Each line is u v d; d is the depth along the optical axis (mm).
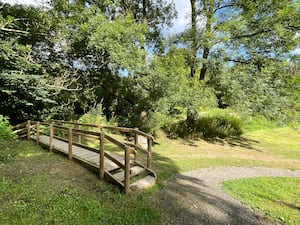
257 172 7301
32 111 11031
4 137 8562
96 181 4930
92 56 11117
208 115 15609
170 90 9625
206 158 8766
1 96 9805
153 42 11594
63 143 7902
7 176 4969
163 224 3613
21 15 10125
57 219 3350
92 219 3451
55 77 10594
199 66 10711
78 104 13211
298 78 10273
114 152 8398
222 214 4102
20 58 8945
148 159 5844
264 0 9625
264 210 4367
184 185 5492
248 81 10141
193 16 11453
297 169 7988
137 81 10219
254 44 10570
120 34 8609
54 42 10258
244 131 15773
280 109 10367
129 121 12500
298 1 8977
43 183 4652
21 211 3496
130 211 3840
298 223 3924
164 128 12984
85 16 9094
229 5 10812
